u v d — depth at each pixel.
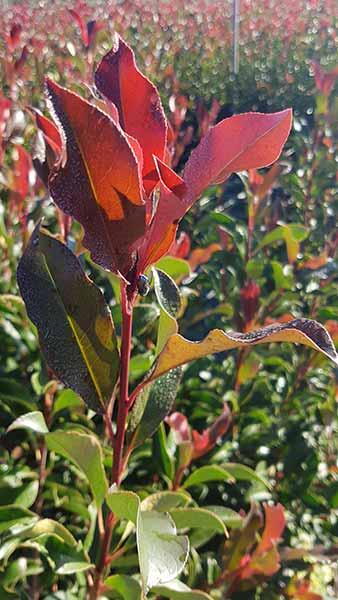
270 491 0.49
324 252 0.63
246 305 0.47
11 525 0.30
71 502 0.38
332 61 2.18
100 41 1.45
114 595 0.28
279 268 0.52
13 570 0.32
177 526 0.27
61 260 0.22
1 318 0.44
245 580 0.34
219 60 2.15
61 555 0.27
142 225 0.19
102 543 0.27
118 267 0.20
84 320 0.22
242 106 1.84
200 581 0.35
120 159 0.18
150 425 0.25
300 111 1.73
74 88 0.98
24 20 2.53
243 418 0.50
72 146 0.18
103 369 0.22
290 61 2.16
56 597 0.34
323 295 0.58
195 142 1.24
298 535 0.49
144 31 2.42
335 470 0.53
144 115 0.20
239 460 0.49
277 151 0.19
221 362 0.58
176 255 0.43
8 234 0.51
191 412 0.48
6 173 0.58
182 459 0.34
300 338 0.18
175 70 1.95
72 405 0.36
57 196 0.18
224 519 0.35
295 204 0.87
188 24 2.64
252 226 0.56
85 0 3.08
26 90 1.12
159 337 0.24
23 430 0.40
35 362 0.42
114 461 0.23
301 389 0.54
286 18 2.80
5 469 0.38
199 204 0.79
